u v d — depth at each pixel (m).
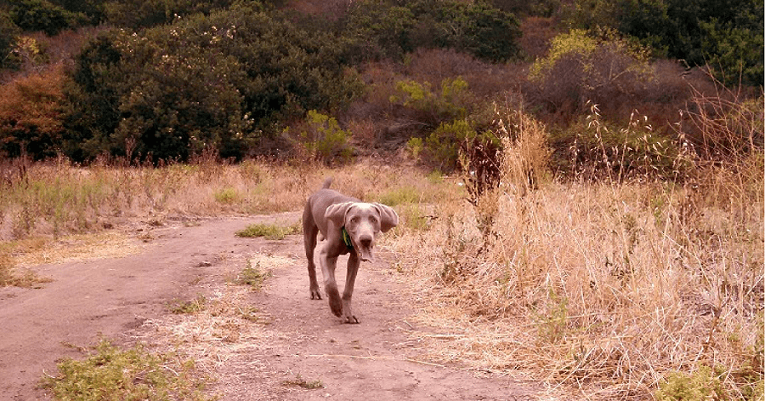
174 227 12.95
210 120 28.23
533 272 7.13
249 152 28.11
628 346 5.40
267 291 7.86
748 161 7.40
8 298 7.42
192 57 29.36
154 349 5.86
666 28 33.59
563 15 40.06
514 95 27.81
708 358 5.12
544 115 26.89
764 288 6.52
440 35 35.72
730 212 7.16
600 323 5.88
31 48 35.00
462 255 8.31
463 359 5.68
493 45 36.19
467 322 6.63
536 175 8.46
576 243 6.86
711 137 7.64
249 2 38.34
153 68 28.62
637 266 6.27
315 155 24.58
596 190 8.17
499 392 5.00
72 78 31.22
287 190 18.36
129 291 7.70
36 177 16.48
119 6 40.12
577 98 27.91
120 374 5.01
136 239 11.41
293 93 30.42
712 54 32.22
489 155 9.55
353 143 27.81
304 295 7.73
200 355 5.72
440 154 24.58
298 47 32.59
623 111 26.67
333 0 39.81
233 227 13.12
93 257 9.75
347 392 4.99
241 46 30.89
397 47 35.06
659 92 27.92
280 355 5.75
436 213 10.86
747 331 5.43
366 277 8.53
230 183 18.50
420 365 5.56
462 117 27.23
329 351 5.86
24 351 5.75
